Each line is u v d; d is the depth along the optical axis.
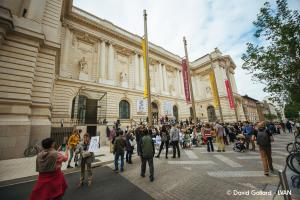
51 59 14.16
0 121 10.33
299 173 5.23
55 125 20.14
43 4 14.34
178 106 39.69
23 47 12.20
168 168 7.74
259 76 9.65
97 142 6.73
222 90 40.69
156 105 35.75
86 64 26.59
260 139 6.50
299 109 10.89
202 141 15.94
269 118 62.47
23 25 12.66
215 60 43.34
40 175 3.45
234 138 16.67
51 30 14.95
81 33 27.31
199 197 4.67
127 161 9.60
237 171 6.81
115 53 31.00
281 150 11.30
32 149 11.09
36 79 13.10
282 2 8.23
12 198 5.17
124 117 28.33
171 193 5.05
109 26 31.22
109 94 26.67
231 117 38.91
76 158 8.68
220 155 10.17
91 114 23.38
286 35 7.96
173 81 42.88
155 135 15.00
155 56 39.41
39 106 12.78
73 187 5.88
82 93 23.88
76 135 9.29
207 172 6.85
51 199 3.33
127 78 31.52
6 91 10.97
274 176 6.01
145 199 4.74
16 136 10.64
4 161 9.61
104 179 6.67
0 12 11.05
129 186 5.79
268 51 9.02
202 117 43.47
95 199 4.87
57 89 21.81
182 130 14.44
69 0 24.25
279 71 8.63
